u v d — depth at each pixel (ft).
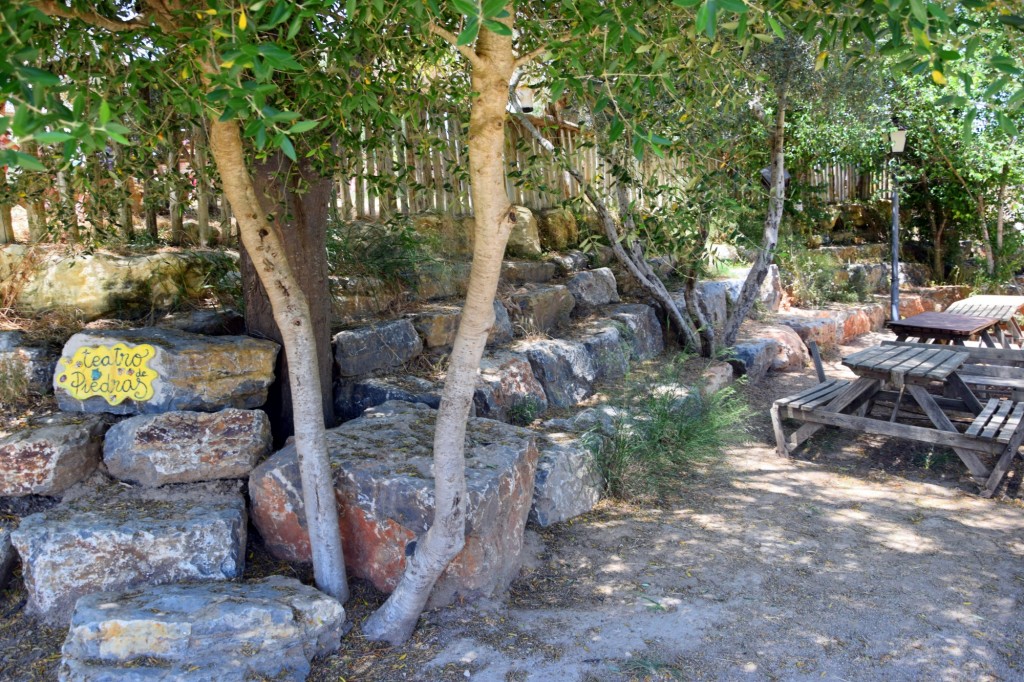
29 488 12.67
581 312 27.30
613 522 15.90
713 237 17.51
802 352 31.09
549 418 20.34
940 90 35.96
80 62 10.30
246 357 15.03
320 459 11.93
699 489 17.99
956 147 41.78
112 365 14.20
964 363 23.94
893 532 15.56
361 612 12.17
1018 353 24.44
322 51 11.16
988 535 15.40
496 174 9.41
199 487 13.70
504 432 14.75
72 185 15.15
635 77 10.02
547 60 12.49
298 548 13.16
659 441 19.19
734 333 27.73
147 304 17.38
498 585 12.84
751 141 27.91
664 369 22.45
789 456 20.65
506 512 13.02
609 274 29.30
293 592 11.43
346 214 22.61
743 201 22.56
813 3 9.87
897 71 8.02
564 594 13.02
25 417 13.96
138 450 13.44
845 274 40.88
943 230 50.19
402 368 19.52
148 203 16.24
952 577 13.55
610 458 17.61
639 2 9.56
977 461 17.90
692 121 16.69
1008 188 46.50
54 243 17.37
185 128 15.71
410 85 13.70
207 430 13.82
